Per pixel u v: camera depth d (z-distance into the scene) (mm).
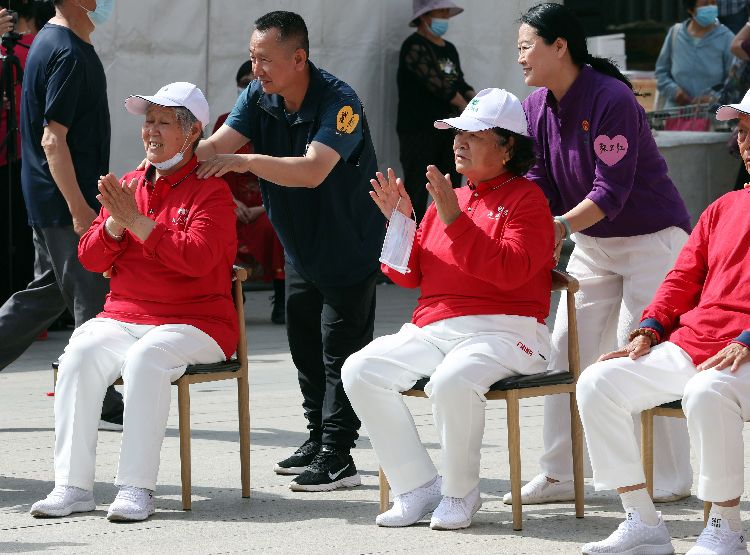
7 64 18156
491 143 10656
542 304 10922
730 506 9336
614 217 11297
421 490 10766
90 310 14133
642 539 9672
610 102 11031
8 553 9766
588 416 9719
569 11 11227
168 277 11250
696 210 25953
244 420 11633
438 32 26078
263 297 26266
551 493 11523
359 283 12062
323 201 11844
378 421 10695
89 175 14102
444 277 10812
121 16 22750
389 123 26547
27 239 21328
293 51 11516
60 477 11008
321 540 10203
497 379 10453
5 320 14555
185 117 11195
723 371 9281
